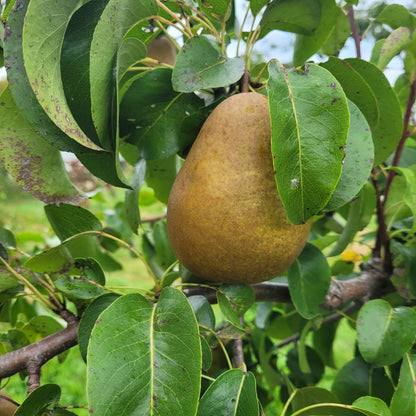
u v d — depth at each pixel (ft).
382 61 1.02
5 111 0.78
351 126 0.77
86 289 0.82
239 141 0.75
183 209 0.76
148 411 0.61
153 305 0.73
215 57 0.80
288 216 0.67
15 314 1.36
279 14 0.90
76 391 2.96
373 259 1.21
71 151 0.74
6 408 0.85
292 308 1.44
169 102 0.95
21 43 0.67
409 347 0.91
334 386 1.12
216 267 0.77
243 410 0.69
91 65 0.67
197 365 0.64
